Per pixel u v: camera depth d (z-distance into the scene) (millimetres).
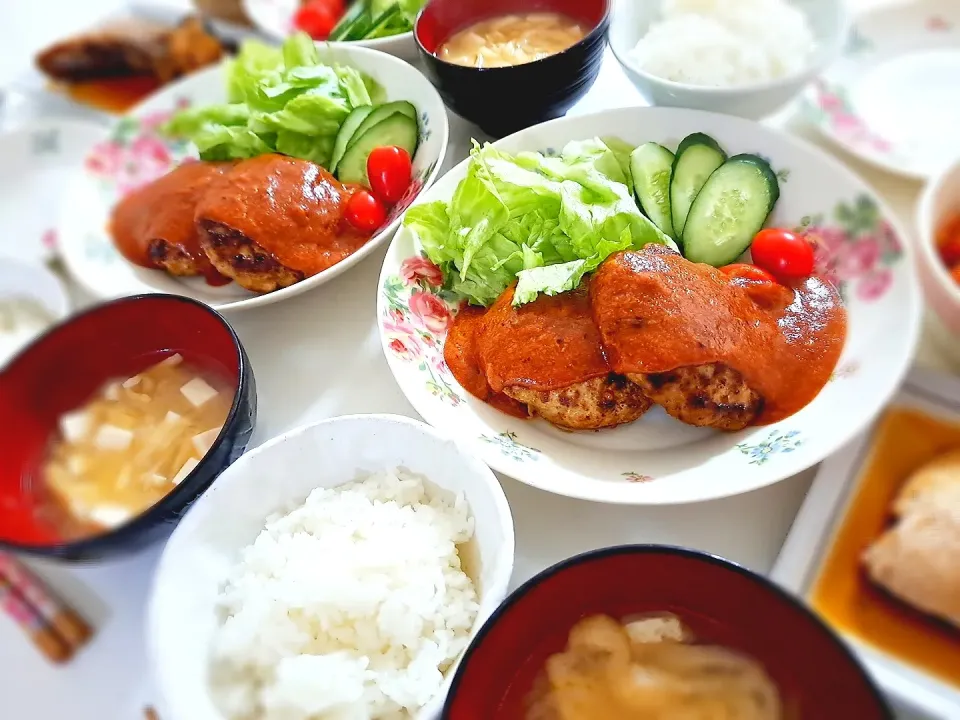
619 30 413
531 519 280
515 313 307
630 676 215
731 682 212
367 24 507
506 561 222
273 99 433
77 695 258
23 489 296
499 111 394
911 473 241
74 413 317
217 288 395
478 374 319
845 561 229
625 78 451
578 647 221
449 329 341
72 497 292
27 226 454
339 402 334
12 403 301
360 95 447
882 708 174
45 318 389
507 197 337
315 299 377
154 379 322
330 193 388
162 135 469
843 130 365
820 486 245
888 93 379
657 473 278
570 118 371
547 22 438
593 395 287
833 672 190
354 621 239
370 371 344
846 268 308
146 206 410
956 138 351
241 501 259
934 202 267
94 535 257
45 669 265
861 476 244
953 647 210
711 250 333
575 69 382
